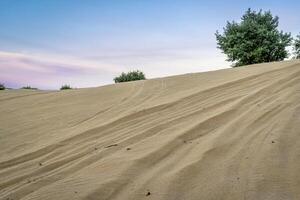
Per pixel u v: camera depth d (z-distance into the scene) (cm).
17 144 789
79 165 598
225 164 541
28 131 898
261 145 597
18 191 512
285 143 595
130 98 1163
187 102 976
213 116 786
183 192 470
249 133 659
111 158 609
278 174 498
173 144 642
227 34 2950
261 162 536
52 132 865
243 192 460
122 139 722
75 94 1353
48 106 1188
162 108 943
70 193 483
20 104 1269
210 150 593
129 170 542
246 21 2909
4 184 553
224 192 463
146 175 526
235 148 597
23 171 607
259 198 445
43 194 489
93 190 484
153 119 847
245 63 2881
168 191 473
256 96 923
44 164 633
